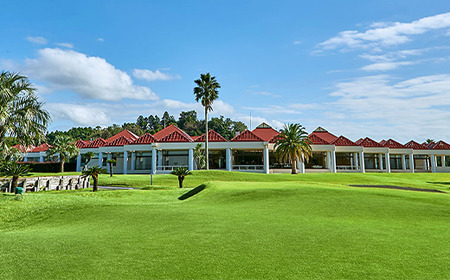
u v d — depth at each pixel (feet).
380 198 49.26
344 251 24.59
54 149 173.58
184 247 26.12
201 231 31.45
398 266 21.45
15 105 60.85
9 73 60.34
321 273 20.29
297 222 34.91
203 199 55.98
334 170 177.99
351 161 208.64
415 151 214.69
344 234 29.55
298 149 157.28
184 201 56.80
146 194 72.08
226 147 159.74
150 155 179.11
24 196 52.37
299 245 26.18
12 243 28.55
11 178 66.08
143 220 38.27
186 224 34.99
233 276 19.95
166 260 23.04
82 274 20.74
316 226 32.89
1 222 40.09
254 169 166.30
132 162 171.83
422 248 25.31
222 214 40.47
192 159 157.58
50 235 31.89
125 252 25.14
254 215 39.32
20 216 42.63
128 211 44.68
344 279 19.36
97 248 26.43
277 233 30.09
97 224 37.29
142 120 539.70
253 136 162.61
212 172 137.39
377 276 19.83
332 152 178.81
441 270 20.76
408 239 27.89
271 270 20.85
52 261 23.35
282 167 194.18
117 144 175.11
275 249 25.21
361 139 216.54
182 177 98.53
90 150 184.44
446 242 26.99
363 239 27.84
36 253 25.36
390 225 33.37
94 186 84.99
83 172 84.74
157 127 495.82
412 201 47.26
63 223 39.37
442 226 32.99
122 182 116.78
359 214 39.04
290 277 19.70
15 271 21.49
